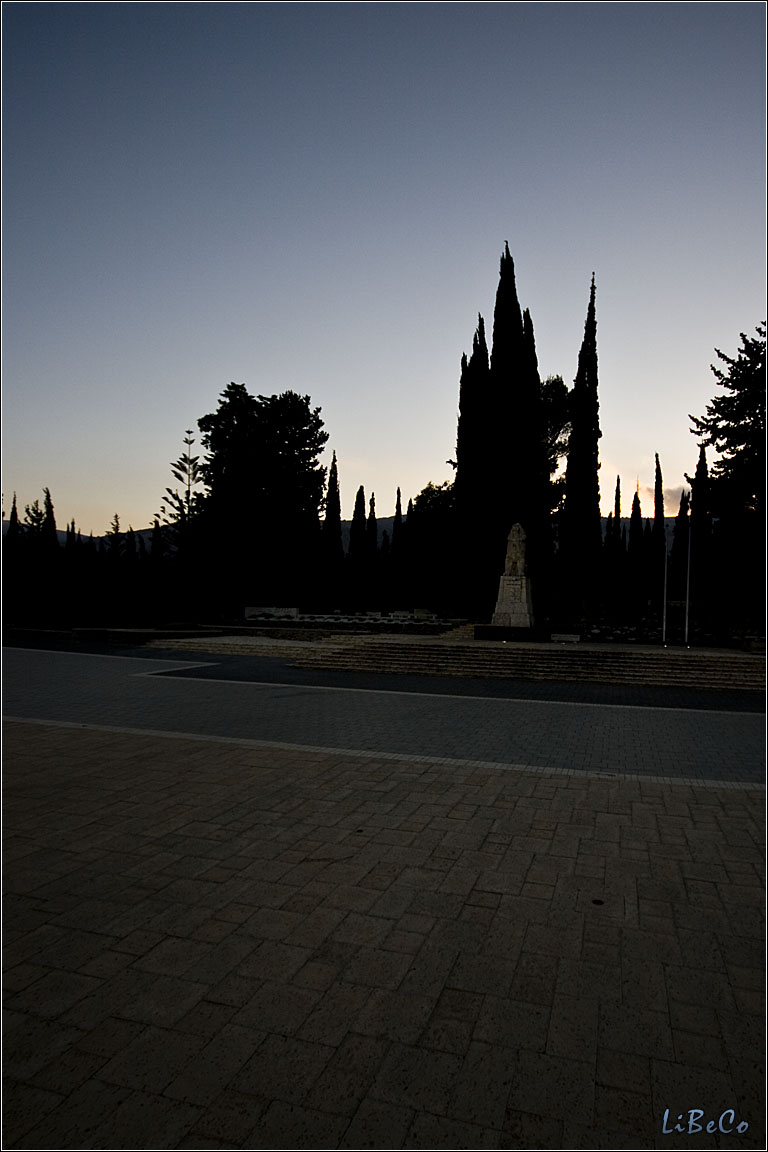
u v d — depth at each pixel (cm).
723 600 3164
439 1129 300
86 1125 301
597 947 460
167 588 4212
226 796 796
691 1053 353
